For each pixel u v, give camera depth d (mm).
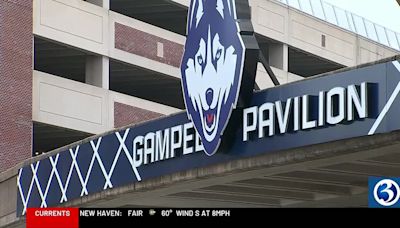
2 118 91000
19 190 68188
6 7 92375
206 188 53406
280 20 117125
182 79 51312
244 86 46625
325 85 42750
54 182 63125
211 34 49375
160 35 105188
